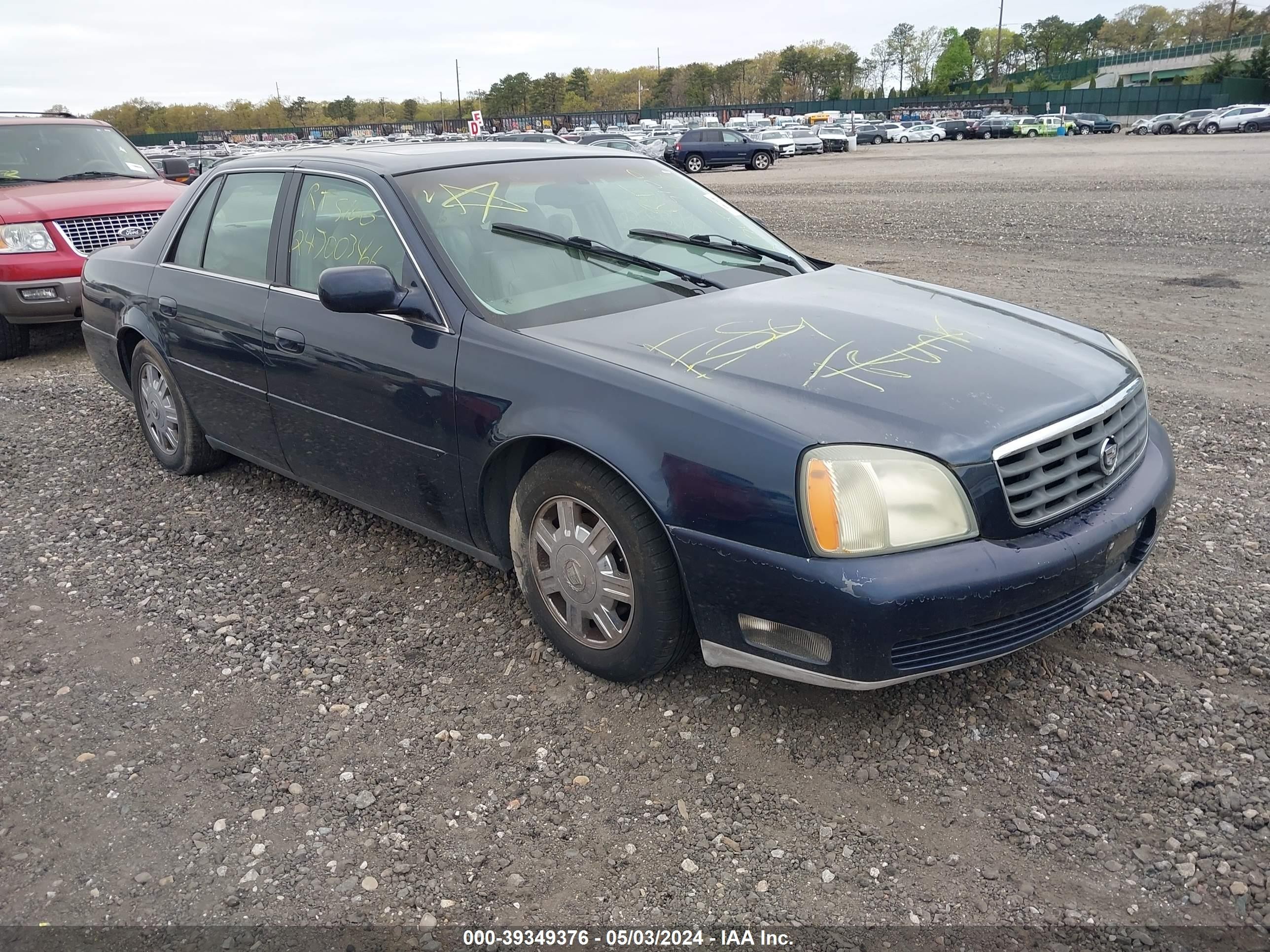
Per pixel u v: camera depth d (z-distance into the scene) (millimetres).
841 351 2971
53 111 9586
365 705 3133
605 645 3104
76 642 3562
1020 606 2590
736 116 85500
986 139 59344
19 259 7516
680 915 2293
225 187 4512
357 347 3559
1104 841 2451
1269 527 4133
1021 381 2850
